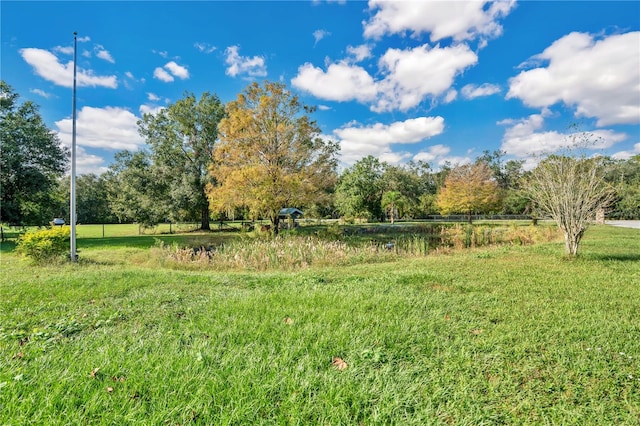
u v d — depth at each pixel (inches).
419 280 241.0
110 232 1139.3
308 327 138.8
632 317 155.0
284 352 115.1
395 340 128.3
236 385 93.4
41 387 90.2
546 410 87.7
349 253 413.4
